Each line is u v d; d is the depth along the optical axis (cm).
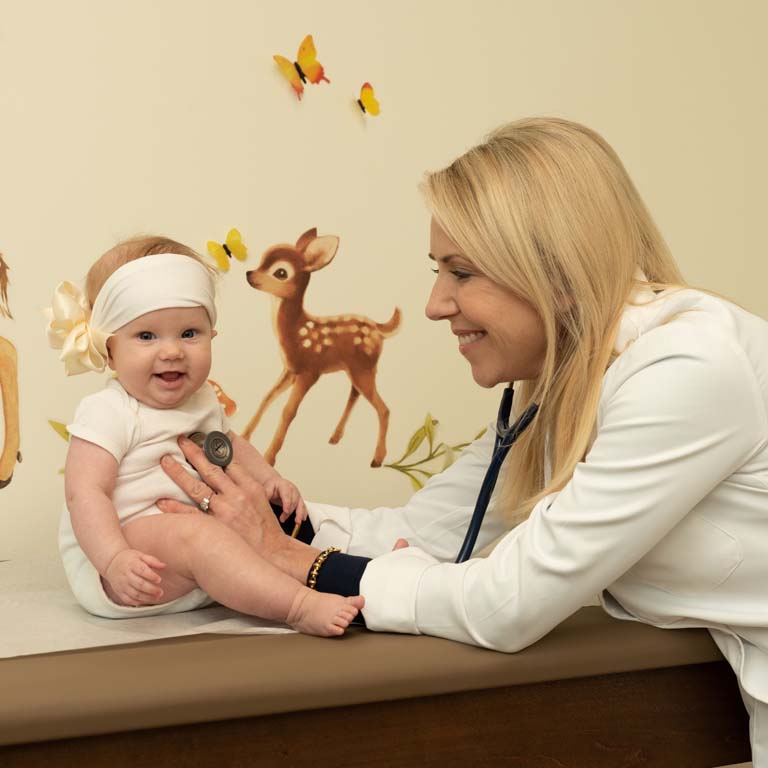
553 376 114
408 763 96
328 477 183
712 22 213
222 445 125
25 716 82
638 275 114
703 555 102
